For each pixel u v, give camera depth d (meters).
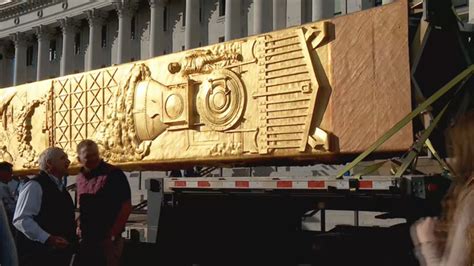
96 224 5.85
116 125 9.66
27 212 5.52
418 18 6.73
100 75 10.09
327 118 7.17
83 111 10.35
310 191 6.70
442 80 6.62
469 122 2.67
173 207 7.91
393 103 6.63
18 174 11.77
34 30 59.66
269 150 7.66
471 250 2.41
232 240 7.77
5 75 66.50
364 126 6.85
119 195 5.90
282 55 7.64
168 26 48.09
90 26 53.09
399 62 6.62
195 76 8.67
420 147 5.87
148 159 9.18
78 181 6.12
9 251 3.61
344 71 7.05
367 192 6.17
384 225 8.20
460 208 2.49
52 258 5.70
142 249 8.06
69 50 55.62
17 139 11.62
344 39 7.10
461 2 16.95
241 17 40.50
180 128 8.76
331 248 6.93
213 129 8.34
